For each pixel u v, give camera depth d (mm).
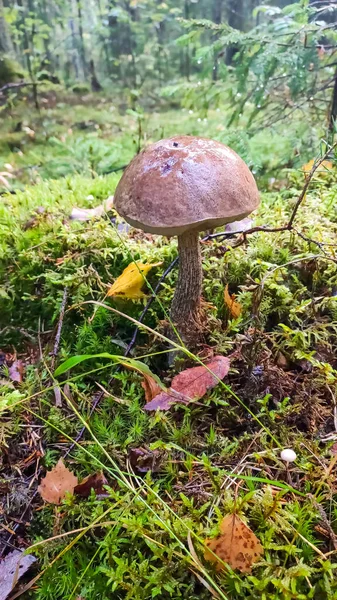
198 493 223
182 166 218
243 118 905
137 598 189
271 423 251
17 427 281
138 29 1561
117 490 237
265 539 191
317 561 194
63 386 309
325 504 214
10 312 385
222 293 330
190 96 579
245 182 229
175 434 250
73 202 463
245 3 1365
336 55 556
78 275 353
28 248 394
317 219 376
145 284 346
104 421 277
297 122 577
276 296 316
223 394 268
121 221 409
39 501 249
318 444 239
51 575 214
